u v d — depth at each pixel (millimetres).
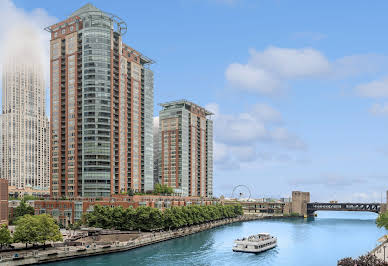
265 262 136125
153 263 126938
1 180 182875
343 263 95062
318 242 187875
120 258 131875
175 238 187625
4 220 185250
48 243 141625
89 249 133000
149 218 181500
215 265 129500
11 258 111062
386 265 91688
